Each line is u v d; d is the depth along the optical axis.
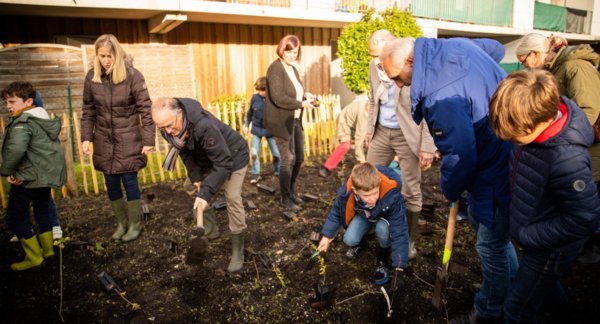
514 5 15.62
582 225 1.68
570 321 2.36
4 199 4.91
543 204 1.84
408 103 2.96
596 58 3.41
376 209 2.79
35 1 6.60
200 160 3.21
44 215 3.50
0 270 3.39
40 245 3.78
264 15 9.04
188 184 3.65
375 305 2.80
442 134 2.07
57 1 6.77
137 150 3.68
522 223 1.94
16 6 6.84
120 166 3.64
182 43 9.47
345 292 2.97
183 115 2.79
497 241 2.25
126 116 3.57
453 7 13.90
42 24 8.01
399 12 8.90
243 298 2.95
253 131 5.72
